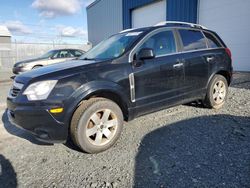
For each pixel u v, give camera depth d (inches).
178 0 462.6
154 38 144.1
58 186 90.4
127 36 148.8
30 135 145.9
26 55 825.5
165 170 97.2
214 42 182.5
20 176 98.5
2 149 126.8
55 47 880.3
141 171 97.7
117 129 124.3
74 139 113.3
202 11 409.1
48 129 106.6
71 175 97.8
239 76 316.8
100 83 115.6
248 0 327.3
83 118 111.7
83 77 112.7
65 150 122.5
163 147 118.6
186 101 160.7
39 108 104.8
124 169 100.2
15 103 110.7
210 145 118.0
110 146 121.6
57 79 107.7
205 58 166.9
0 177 98.3
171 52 149.6
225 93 187.2
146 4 576.7
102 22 912.9
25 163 109.9
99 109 116.9
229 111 172.9
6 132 153.2
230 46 365.4
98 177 95.2
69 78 109.7
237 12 345.4
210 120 155.1
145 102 135.2
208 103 177.0
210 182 87.4
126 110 129.8
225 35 370.9
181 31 160.1
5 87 351.3
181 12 457.4
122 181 91.3
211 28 394.9
